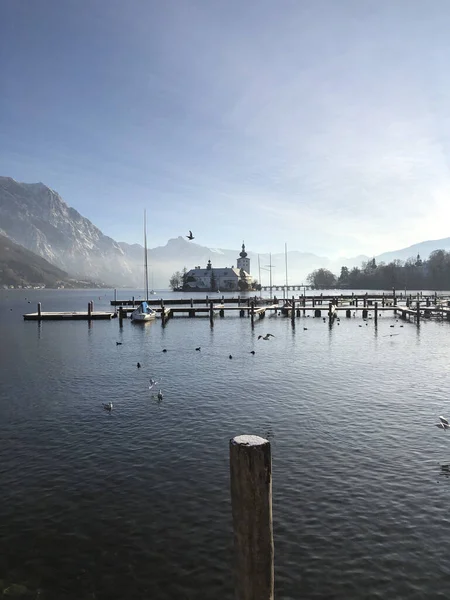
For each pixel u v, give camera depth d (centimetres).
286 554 991
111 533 1090
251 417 1950
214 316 7894
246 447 585
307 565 956
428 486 1293
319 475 1366
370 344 4350
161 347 4191
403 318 7231
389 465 1438
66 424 1888
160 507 1202
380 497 1232
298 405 2133
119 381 2706
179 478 1368
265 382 2639
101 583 927
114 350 4006
